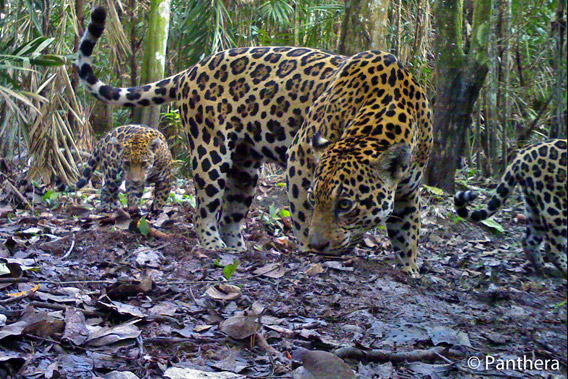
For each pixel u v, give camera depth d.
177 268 4.70
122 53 11.76
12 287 3.97
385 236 6.32
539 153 5.30
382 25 7.69
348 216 3.99
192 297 4.04
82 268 4.64
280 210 7.16
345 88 4.62
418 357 3.31
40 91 7.70
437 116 8.52
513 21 9.96
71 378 2.91
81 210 6.84
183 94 5.61
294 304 4.00
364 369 3.17
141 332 3.44
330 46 11.51
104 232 5.40
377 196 4.04
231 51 5.54
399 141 4.26
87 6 11.26
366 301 4.06
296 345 3.40
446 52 8.45
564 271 5.14
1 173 7.50
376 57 4.67
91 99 12.19
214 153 5.45
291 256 5.04
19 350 3.11
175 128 11.53
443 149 8.48
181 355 3.26
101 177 9.58
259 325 3.42
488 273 5.18
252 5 11.72
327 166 4.05
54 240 5.30
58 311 3.60
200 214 5.57
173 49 13.77
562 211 5.17
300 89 5.09
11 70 7.55
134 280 4.16
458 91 8.43
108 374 2.93
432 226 6.86
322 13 12.11
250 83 5.32
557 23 3.01
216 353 3.29
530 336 3.66
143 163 7.63
